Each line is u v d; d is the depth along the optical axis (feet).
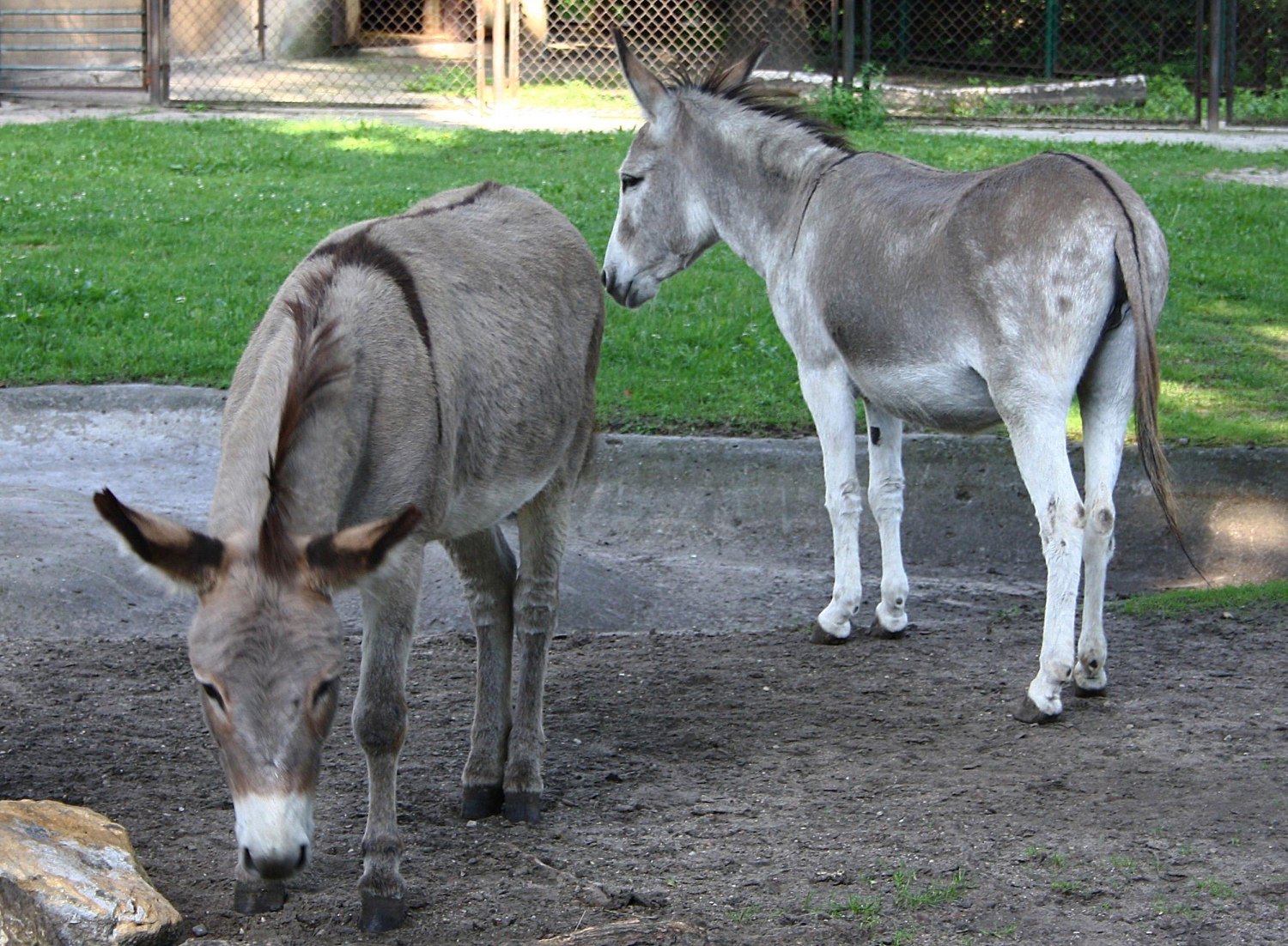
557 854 13.09
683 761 15.42
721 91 20.13
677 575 22.27
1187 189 42.39
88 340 29.12
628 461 24.49
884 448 19.25
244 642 9.50
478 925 11.71
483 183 15.69
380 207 39.73
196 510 23.04
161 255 35.35
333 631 9.82
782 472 24.13
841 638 19.25
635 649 19.20
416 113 58.54
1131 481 23.49
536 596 14.51
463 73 67.67
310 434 10.89
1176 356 28.78
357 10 74.69
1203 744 15.26
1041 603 21.09
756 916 11.76
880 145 48.11
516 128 54.49
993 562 23.30
